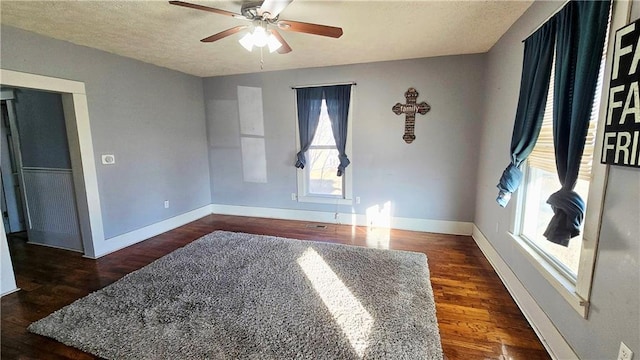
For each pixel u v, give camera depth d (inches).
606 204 53.7
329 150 180.5
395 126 161.3
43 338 77.5
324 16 98.7
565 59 63.9
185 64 159.6
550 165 79.4
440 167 157.8
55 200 137.6
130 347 73.1
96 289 103.2
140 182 153.3
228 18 98.1
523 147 87.1
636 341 46.4
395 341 74.7
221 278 108.2
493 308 90.7
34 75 108.2
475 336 77.9
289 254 130.4
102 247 134.3
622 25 49.5
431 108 154.1
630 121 46.8
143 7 90.0
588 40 56.1
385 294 96.8
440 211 161.3
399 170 164.7
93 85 128.6
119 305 91.4
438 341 74.9
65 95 121.7
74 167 126.8
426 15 97.8
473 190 154.1
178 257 127.7
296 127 180.5
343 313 86.4
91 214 129.3
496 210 117.6
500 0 86.7
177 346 73.2
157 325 81.4
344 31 112.1
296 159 183.5
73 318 85.2
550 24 73.3
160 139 164.6
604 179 53.9
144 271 114.4
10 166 164.7
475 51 140.3
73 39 116.6
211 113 197.3
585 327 59.2
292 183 187.5
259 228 172.1
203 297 95.3
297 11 95.1
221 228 173.0
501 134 114.4
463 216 157.9
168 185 171.0
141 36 114.6
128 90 144.8
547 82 76.7
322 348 72.3
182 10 92.4
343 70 164.7
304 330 79.0
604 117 53.9
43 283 107.8
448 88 150.0
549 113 80.4
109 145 136.6
